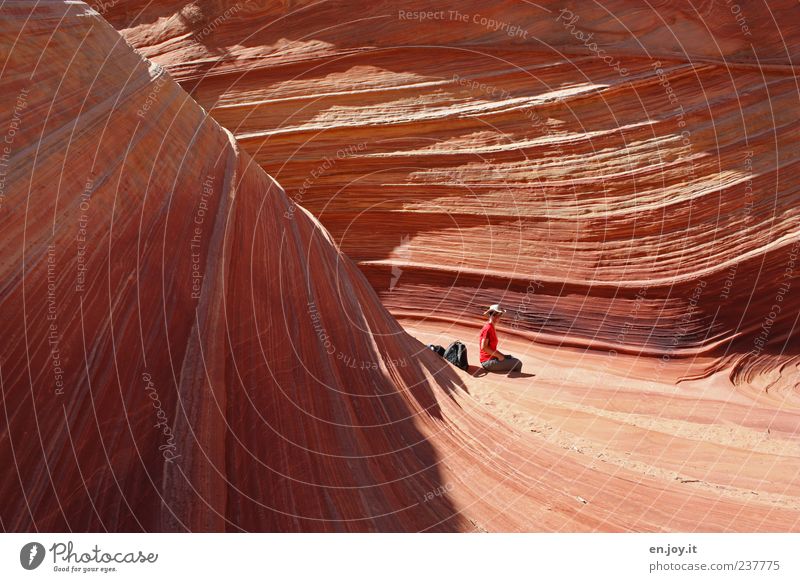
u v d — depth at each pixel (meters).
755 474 4.15
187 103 3.72
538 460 3.92
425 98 8.78
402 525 2.79
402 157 8.82
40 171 2.17
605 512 3.29
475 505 3.15
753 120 7.37
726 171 7.38
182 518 2.09
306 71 9.33
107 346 2.19
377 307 5.38
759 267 7.18
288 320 3.50
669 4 7.72
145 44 10.14
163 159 3.05
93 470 1.96
